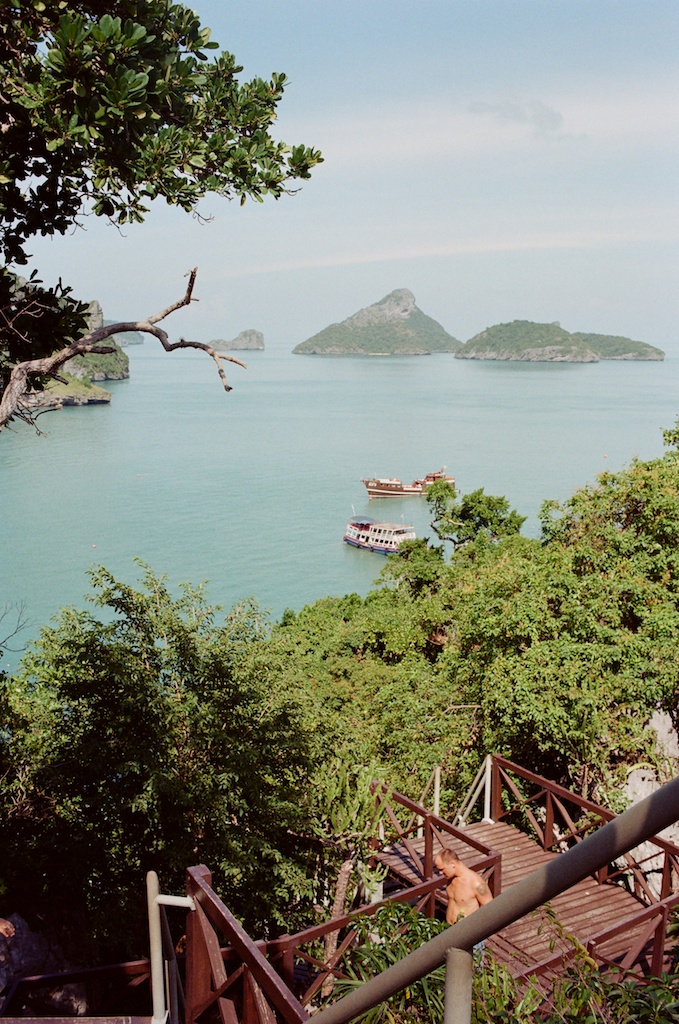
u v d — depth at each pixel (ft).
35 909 29.86
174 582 312.29
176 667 34.55
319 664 92.68
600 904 29.96
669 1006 10.57
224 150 21.98
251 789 31.99
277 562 352.69
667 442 78.79
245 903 31.42
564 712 49.96
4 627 248.32
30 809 31.89
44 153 21.15
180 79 21.27
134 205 21.27
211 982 12.25
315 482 558.15
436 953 5.85
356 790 36.42
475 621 62.44
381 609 124.16
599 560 58.75
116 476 563.07
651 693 50.80
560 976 12.85
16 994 20.51
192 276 19.27
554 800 36.01
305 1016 9.25
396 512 470.39
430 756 58.39
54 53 17.72
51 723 33.83
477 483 532.73
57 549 361.71
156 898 12.78
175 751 32.94
